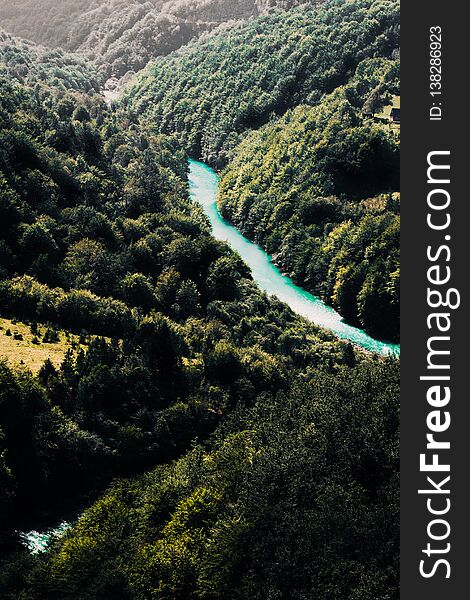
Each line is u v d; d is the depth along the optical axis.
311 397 122.12
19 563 88.12
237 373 138.62
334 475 97.06
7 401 105.44
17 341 132.12
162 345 132.88
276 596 80.38
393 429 104.75
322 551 83.94
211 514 93.75
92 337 141.38
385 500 92.38
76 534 92.62
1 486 98.12
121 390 124.25
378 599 76.12
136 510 98.12
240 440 110.56
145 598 83.12
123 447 115.06
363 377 122.44
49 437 108.19
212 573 85.25
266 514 89.62
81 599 81.19
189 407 126.69
